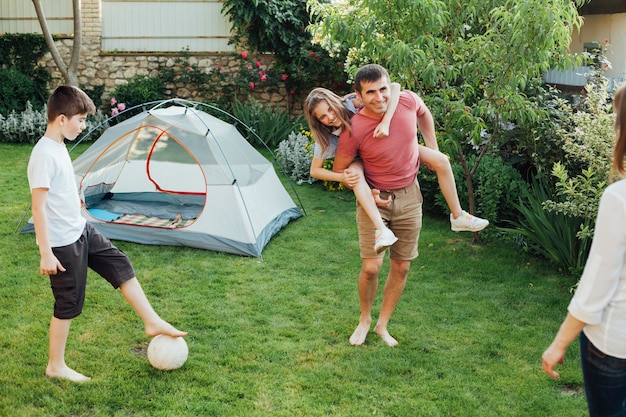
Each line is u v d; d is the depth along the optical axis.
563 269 5.11
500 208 5.96
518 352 3.75
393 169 3.50
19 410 3.04
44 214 3.03
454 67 5.46
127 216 6.24
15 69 11.48
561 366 3.57
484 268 5.20
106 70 11.80
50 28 11.84
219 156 5.80
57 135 3.12
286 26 11.34
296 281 4.90
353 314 4.29
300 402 3.18
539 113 5.40
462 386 3.37
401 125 3.40
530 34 4.91
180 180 7.00
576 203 4.55
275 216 6.17
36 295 4.46
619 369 2.01
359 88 3.25
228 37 11.81
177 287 4.72
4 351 3.62
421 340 3.91
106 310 4.23
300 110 11.83
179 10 11.75
